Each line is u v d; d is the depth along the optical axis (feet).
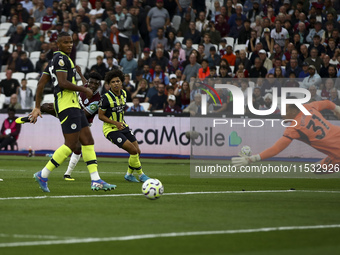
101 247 60.29
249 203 97.66
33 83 282.77
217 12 297.53
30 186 125.49
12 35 315.37
